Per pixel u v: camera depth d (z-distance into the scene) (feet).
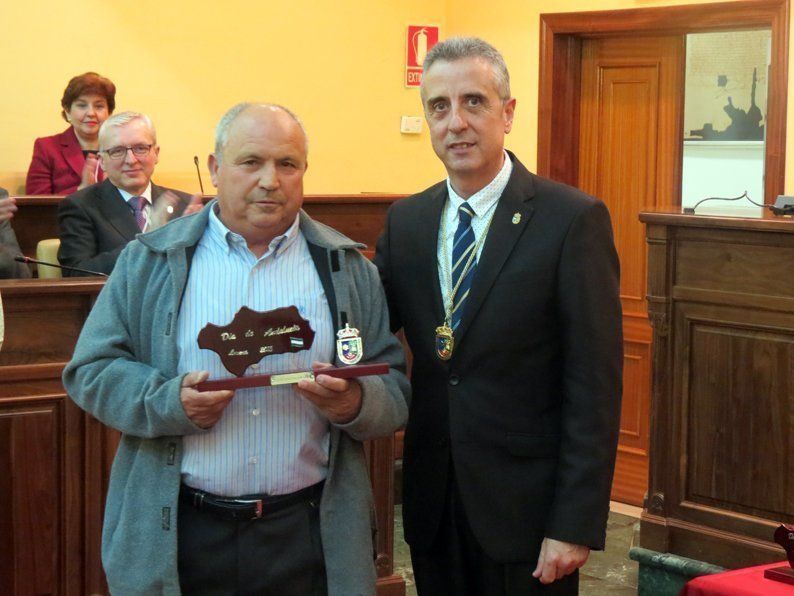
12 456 9.57
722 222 10.20
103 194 14.06
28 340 9.62
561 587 7.32
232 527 6.57
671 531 10.96
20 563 9.64
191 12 18.99
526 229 7.16
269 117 6.52
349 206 15.70
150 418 6.31
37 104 17.90
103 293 6.88
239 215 6.56
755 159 17.08
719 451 10.68
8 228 12.82
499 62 7.15
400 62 21.01
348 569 6.73
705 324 10.66
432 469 7.43
